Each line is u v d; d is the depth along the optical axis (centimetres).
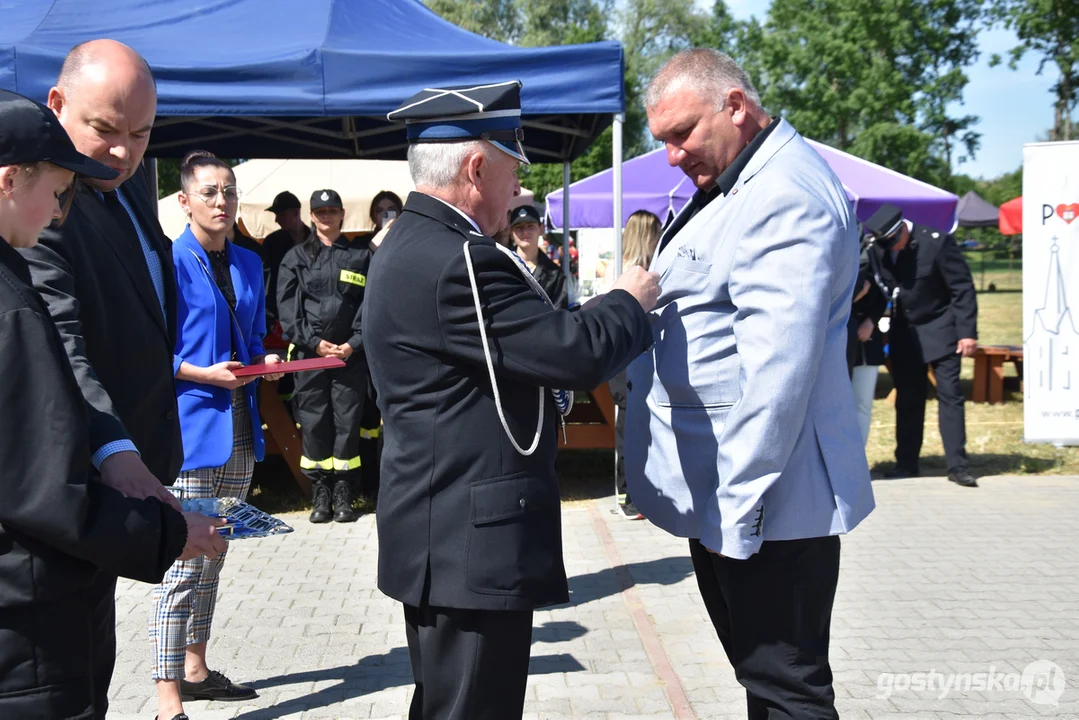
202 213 368
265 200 1241
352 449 613
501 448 216
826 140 3291
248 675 372
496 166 225
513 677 223
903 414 715
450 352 211
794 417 219
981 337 1839
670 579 483
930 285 686
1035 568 492
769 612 242
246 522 203
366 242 653
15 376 156
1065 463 755
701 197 259
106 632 205
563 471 759
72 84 220
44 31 528
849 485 240
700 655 387
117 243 239
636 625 419
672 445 254
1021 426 923
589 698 348
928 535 557
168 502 189
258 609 447
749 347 222
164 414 248
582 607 445
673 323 249
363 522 615
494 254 212
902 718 328
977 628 411
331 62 513
